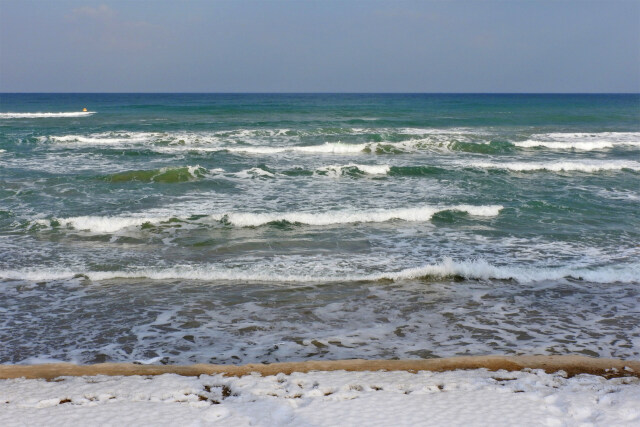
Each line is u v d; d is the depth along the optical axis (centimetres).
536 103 7362
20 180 1547
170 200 1366
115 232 1112
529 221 1209
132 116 4066
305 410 430
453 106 5997
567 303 762
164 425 404
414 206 1320
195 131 2852
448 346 622
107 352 607
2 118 3784
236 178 1631
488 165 1831
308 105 6166
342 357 593
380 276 860
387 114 4319
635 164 1888
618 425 404
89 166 1803
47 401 445
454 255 984
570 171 1794
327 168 1712
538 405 440
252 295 789
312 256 973
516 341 636
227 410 430
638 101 8838
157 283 834
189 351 610
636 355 597
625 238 1088
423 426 403
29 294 784
